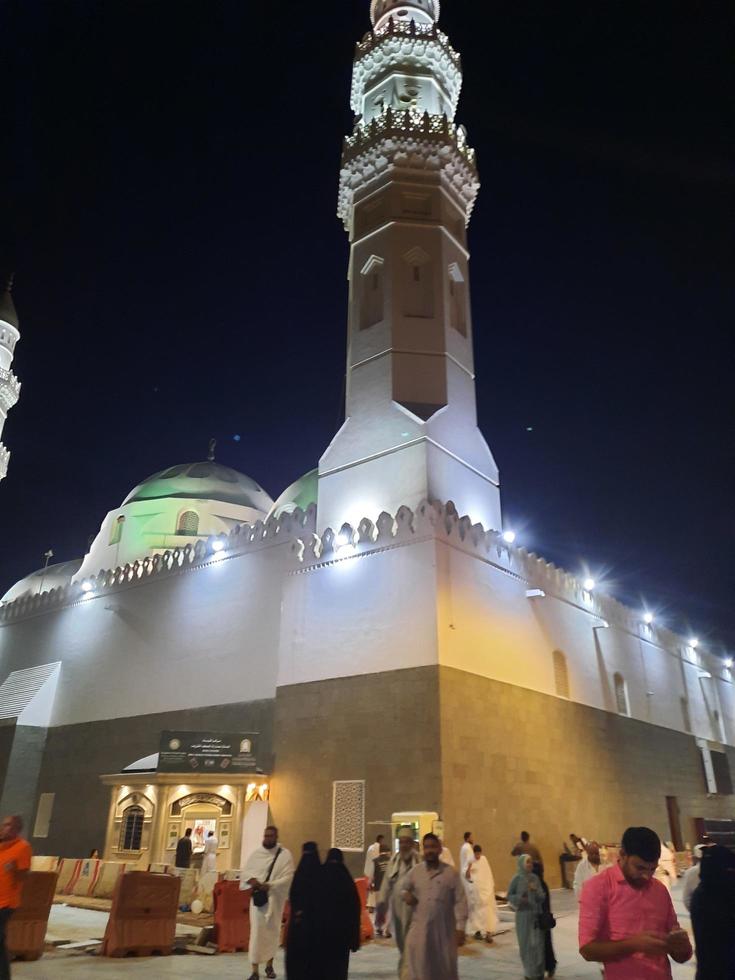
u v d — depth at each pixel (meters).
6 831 8.80
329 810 20.14
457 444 24.94
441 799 18.31
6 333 41.56
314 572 23.36
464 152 30.52
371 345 26.58
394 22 34.81
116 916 11.98
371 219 29.25
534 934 10.31
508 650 22.78
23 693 31.39
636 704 30.62
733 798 36.62
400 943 8.85
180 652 26.78
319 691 21.69
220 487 37.28
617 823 25.77
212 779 21.14
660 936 4.58
